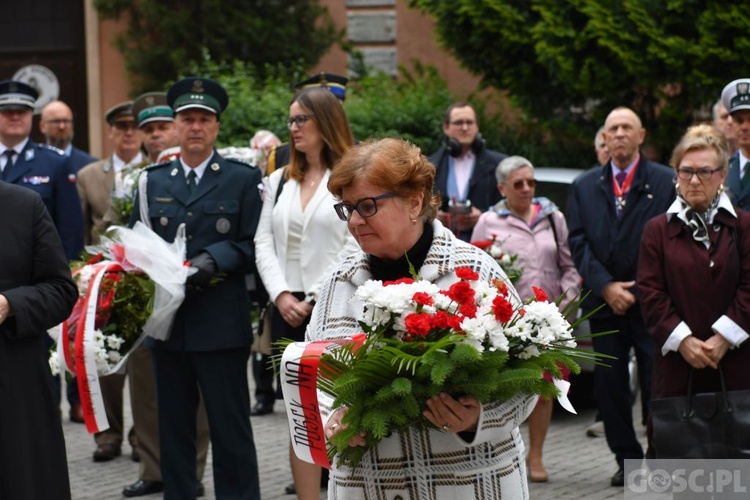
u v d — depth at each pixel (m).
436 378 3.55
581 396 11.02
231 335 7.03
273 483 8.40
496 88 15.85
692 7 14.01
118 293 6.80
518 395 3.81
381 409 3.72
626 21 14.21
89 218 10.59
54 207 9.81
